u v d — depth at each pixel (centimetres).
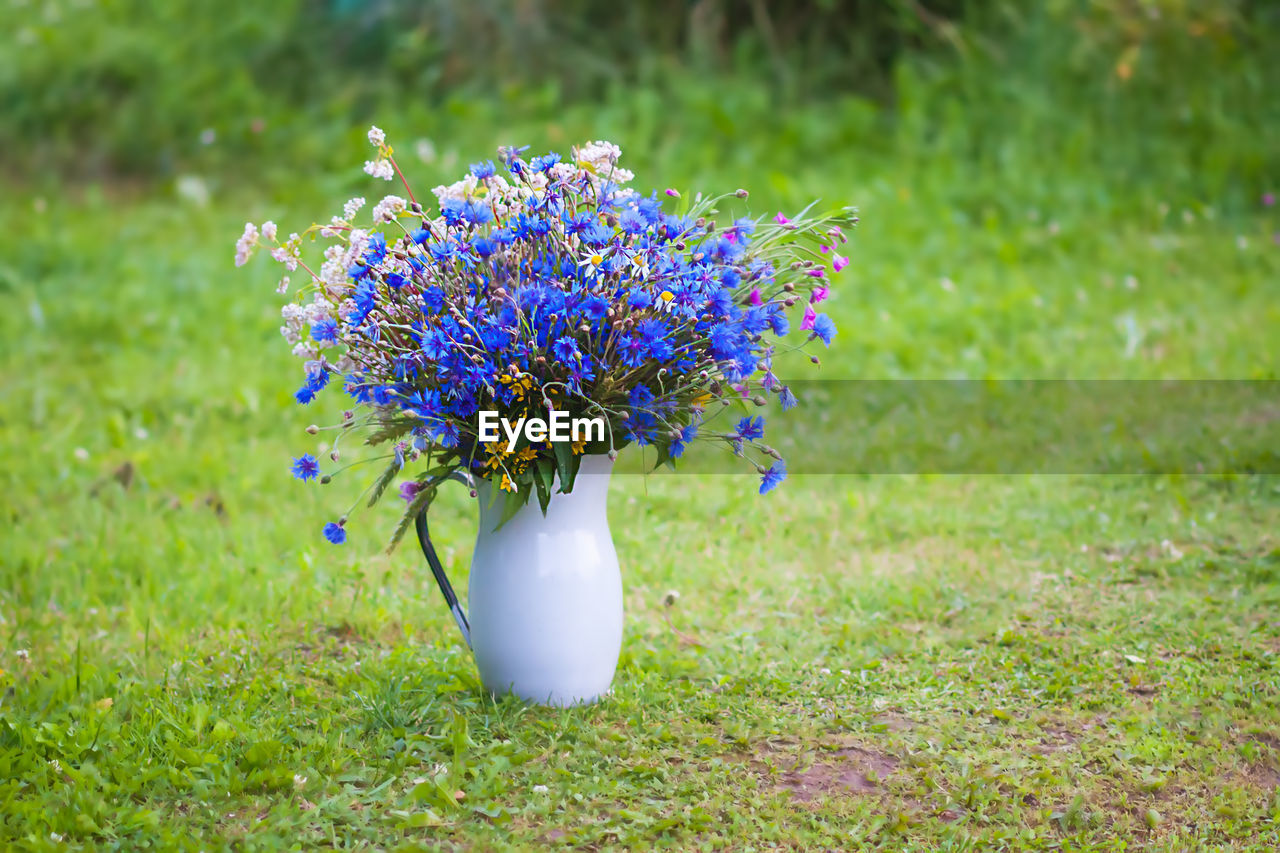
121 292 869
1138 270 913
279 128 1144
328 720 342
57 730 333
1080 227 992
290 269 337
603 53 1228
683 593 463
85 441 634
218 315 830
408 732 338
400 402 321
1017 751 339
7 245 952
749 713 359
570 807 306
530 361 313
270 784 313
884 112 1195
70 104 1173
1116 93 1148
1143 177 1077
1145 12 1180
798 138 1122
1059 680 380
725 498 571
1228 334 762
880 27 1261
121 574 479
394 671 380
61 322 817
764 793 316
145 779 312
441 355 307
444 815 302
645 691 366
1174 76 1161
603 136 1093
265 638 418
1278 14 1221
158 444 633
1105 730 352
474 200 339
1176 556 479
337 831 296
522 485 328
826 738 346
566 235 327
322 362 331
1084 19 1187
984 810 310
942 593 457
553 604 344
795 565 492
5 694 370
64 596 459
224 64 1215
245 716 351
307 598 452
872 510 547
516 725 340
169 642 414
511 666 349
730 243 322
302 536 516
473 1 1216
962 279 895
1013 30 1206
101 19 1258
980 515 542
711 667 394
